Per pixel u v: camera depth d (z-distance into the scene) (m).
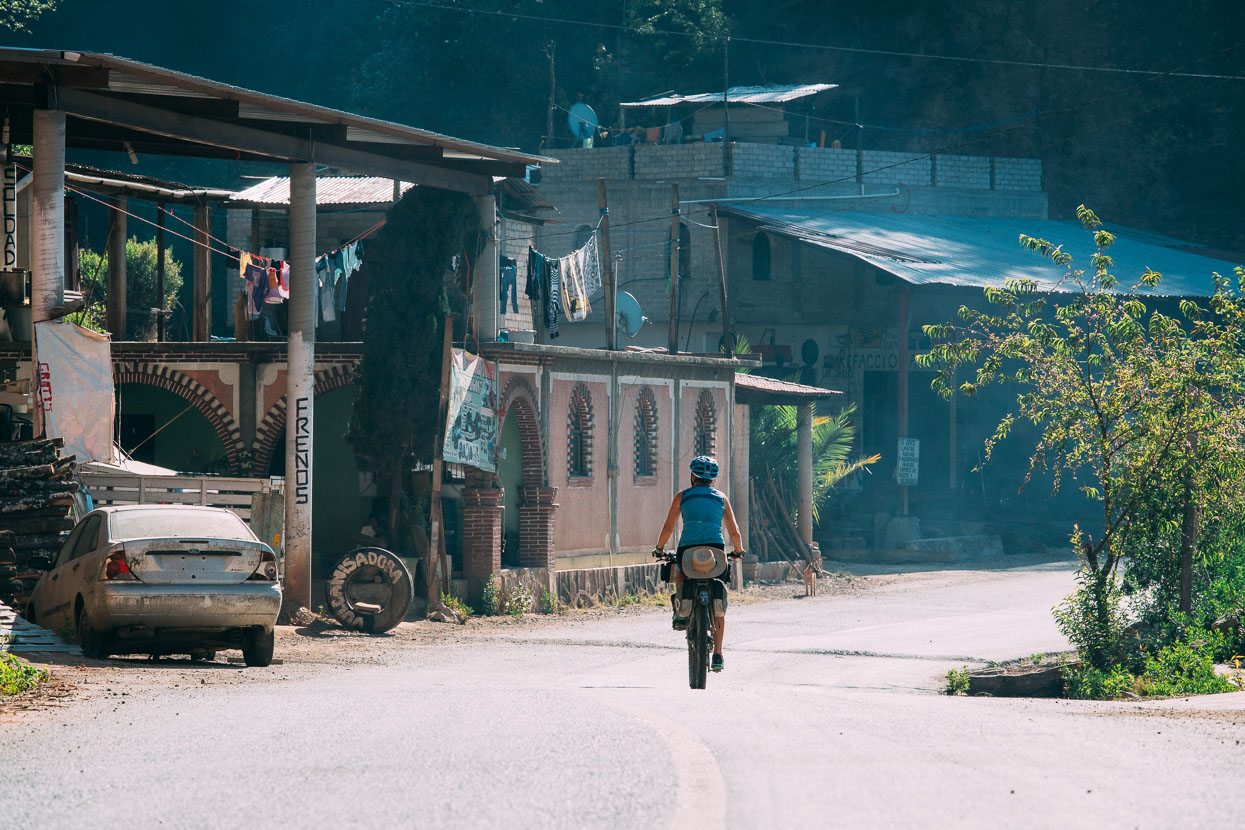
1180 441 54.66
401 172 71.50
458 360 74.00
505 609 77.31
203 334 87.19
